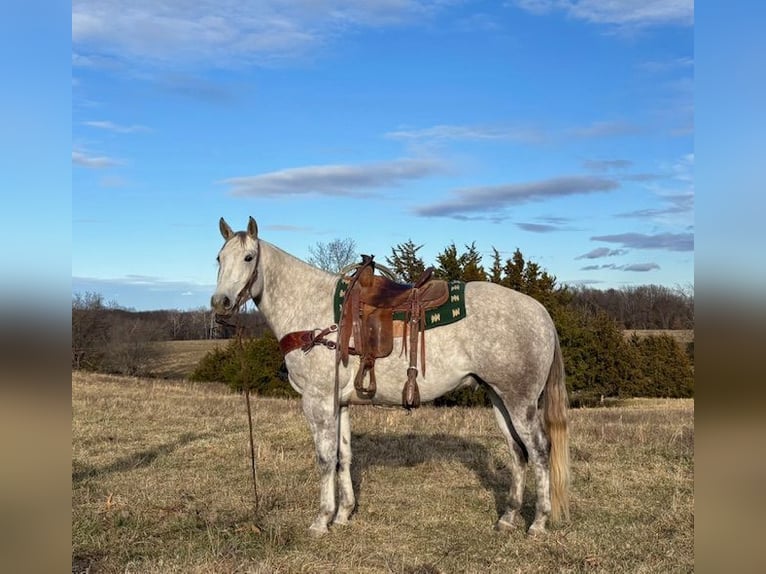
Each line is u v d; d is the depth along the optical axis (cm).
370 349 451
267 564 389
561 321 1939
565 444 462
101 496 549
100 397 1358
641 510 518
